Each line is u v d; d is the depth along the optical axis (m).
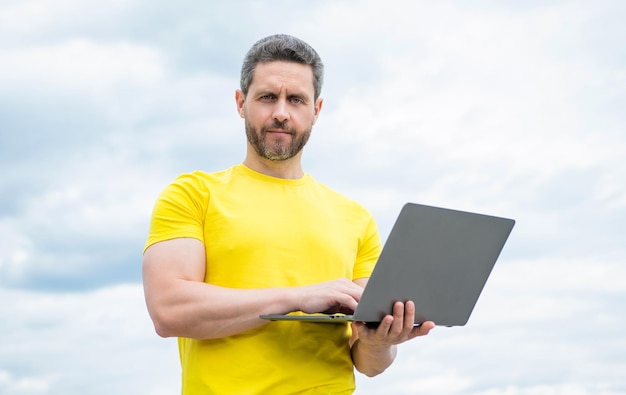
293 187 2.41
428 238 2.00
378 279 1.98
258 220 2.29
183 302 2.14
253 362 2.18
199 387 2.20
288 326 2.24
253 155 2.40
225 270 2.24
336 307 2.14
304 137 2.36
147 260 2.25
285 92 2.32
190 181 2.33
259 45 2.38
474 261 2.14
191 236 2.25
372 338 2.13
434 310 2.14
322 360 2.26
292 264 2.28
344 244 2.39
